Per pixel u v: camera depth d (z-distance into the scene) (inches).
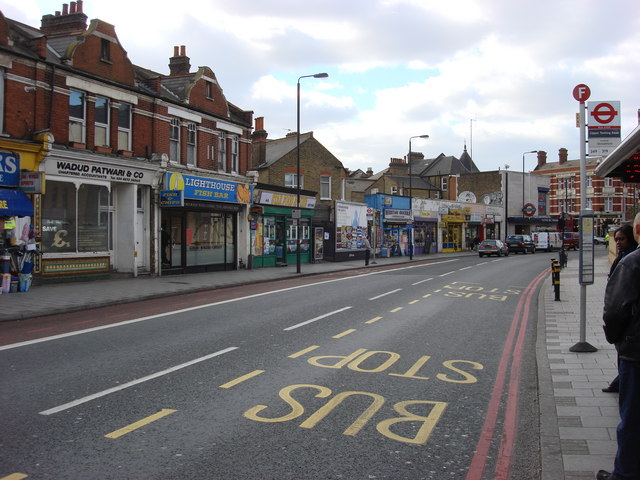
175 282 733.3
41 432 186.7
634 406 137.4
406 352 323.9
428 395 239.1
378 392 241.1
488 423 205.8
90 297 552.7
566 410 213.6
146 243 802.8
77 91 694.5
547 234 2134.6
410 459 170.2
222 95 973.8
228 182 949.8
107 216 744.3
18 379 254.2
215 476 154.3
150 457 166.7
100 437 182.5
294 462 165.2
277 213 1141.1
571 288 715.4
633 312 136.8
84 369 274.1
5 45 596.1
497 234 2439.7
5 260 569.3
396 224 1723.7
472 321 445.4
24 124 619.8
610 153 337.7
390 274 964.0
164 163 803.4
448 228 2071.9
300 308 508.7
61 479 150.4
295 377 263.0
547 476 154.7
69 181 673.0
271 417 205.5
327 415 209.2
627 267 137.8
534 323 443.8
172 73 1029.2
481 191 2524.6
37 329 390.6
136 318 444.1
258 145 1348.4
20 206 583.8
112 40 739.4
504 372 283.4
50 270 657.6
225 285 724.7
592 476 154.6
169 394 232.8
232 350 322.0
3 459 163.6
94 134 714.2
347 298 591.8
